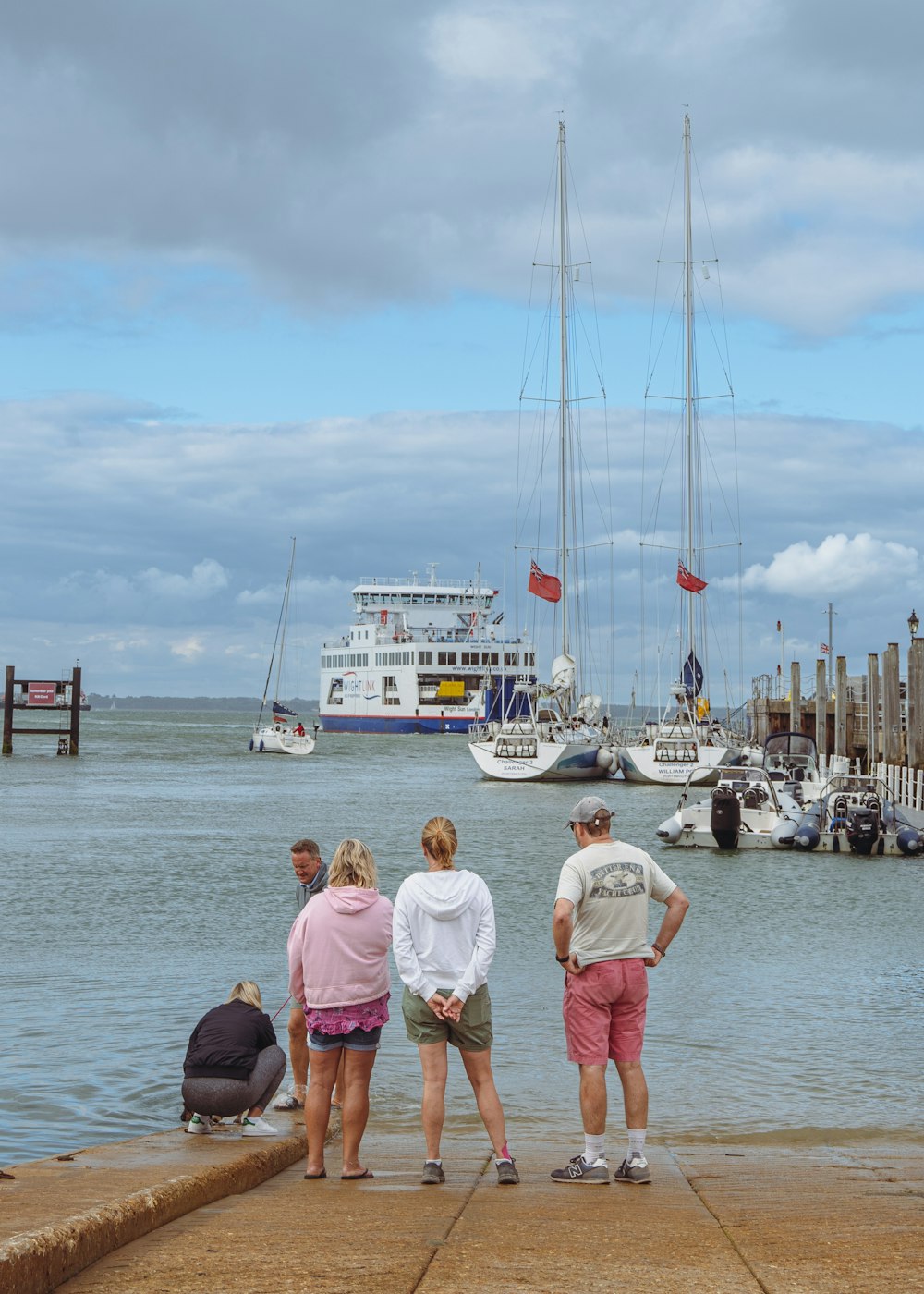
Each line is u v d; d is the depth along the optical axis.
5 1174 7.16
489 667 110.88
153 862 30.36
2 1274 4.46
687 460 68.62
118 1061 12.20
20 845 34.22
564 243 71.06
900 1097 11.23
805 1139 9.98
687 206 70.06
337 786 62.50
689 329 69.88
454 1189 7.36
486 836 37.81
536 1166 8.56
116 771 73.25
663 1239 5.75
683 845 34.66
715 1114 10.71
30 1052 12.52
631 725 74.25
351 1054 7.90
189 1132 9.18
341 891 7.88
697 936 20.39
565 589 69.94
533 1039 13.30
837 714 51.91
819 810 35.84
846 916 22.77
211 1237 5.80
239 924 21.09
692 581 67.19
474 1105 11.02
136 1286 4.88
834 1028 13.88
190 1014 14.33
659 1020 14.22
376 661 132.75
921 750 39.91
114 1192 6.57
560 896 7.40
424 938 7.38
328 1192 7.30
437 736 126.50
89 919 21.59
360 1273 5.07
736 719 79.56
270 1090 9.30
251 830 39.19
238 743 121.69
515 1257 5.37
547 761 62.66
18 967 17.16
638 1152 7.58
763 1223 6.20
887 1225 6.16
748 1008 14.84
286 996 15.47
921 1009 14.81
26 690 84.69
